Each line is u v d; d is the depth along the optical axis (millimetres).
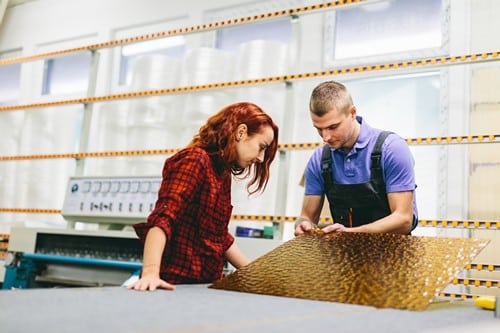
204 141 1655
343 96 1937
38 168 3906
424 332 749
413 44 3316
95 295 1079
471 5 3021
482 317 1011
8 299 948
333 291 1167
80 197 3125
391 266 1255
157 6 4363
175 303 995
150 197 2900
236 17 3980
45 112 3990
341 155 2082
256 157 1648
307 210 2203
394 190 1934
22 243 3006
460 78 2967
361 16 3527
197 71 3309
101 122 3633
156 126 3424
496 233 2717
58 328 665
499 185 2760
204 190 1596
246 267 1456
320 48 3559
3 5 5176
